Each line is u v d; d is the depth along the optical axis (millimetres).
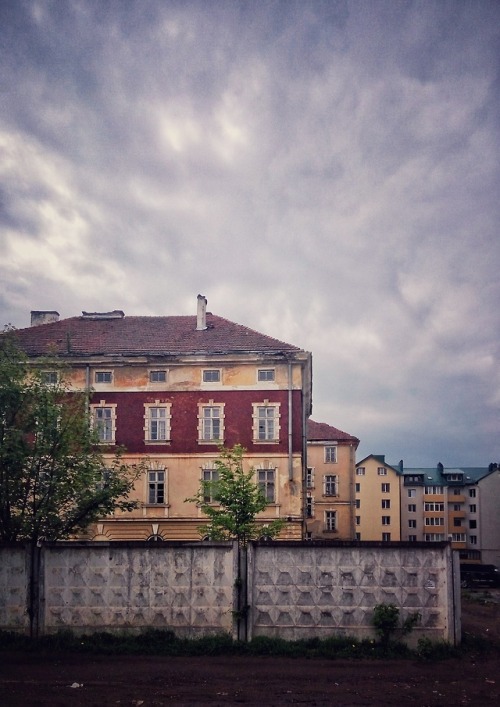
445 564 16234
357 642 15812
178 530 34844
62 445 20656
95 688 12469
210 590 16422
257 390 36406
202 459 35781
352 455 63062
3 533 19406
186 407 36500
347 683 13008
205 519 34781
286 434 35719
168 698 11852
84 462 21141
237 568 16422
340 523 61688
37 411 20328
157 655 15391
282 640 15867
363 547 16438
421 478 96438
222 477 26438
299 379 36438
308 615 16219
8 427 20078
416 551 16359
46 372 22484
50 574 16688
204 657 15219
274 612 16266
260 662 14742
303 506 36031
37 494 20250
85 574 16656
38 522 19406
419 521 95125
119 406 36688
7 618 16516
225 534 24156
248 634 16078
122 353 36875
